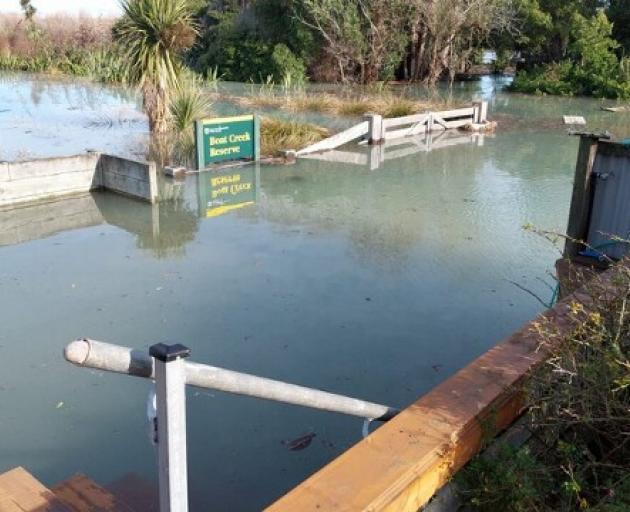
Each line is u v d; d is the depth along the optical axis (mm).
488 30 24672
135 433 3404
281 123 12367
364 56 24641
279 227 7055
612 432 2160
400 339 4512
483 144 12711
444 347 4410
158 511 2600
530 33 26297
